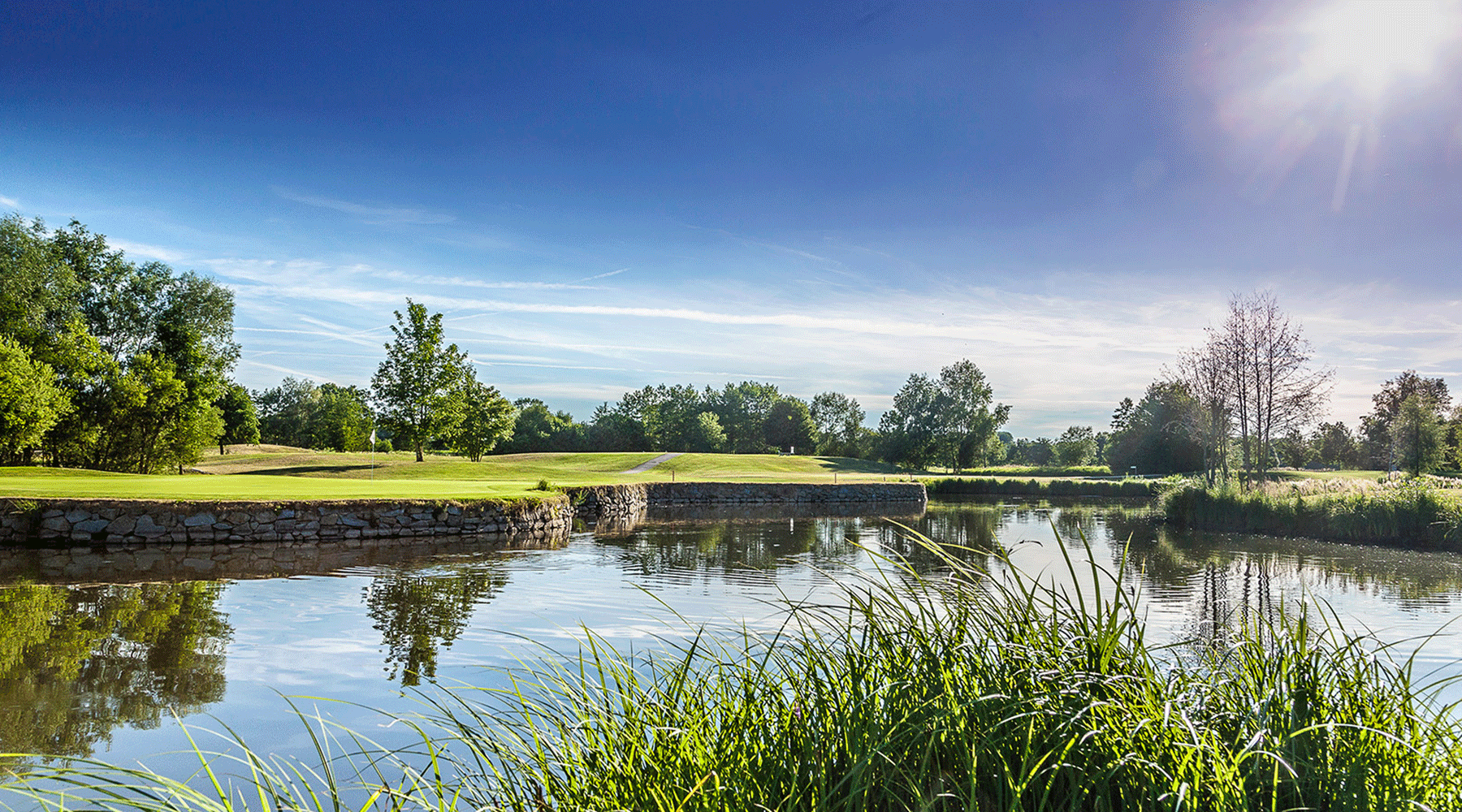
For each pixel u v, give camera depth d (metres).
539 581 12.83
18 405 29.23
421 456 50.59
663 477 49.03
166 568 13.77
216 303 42.72
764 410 110.94
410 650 7.97
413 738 5.25
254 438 74.44
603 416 101.69
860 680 3.22
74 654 7.75
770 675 3.37
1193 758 2.35
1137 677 2.74
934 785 2.62
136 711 6.02
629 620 9.41
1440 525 19.09
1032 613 3.17
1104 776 2.35
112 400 37.03
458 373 50.41
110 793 2.36
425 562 15.28
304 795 4.30
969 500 44.97
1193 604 10.91
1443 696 4.66
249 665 7.38
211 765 4.84
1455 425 57.03
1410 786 2.46
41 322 36.47
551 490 27.70
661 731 2.95
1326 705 2.84
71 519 16.75
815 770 2.69
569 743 3.11
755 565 15.35
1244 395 32.78
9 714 5.92
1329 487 25.00
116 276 41.28
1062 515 32.84
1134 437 70.88
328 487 23.97
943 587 3.49
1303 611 3.05
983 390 80.19
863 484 43.06
